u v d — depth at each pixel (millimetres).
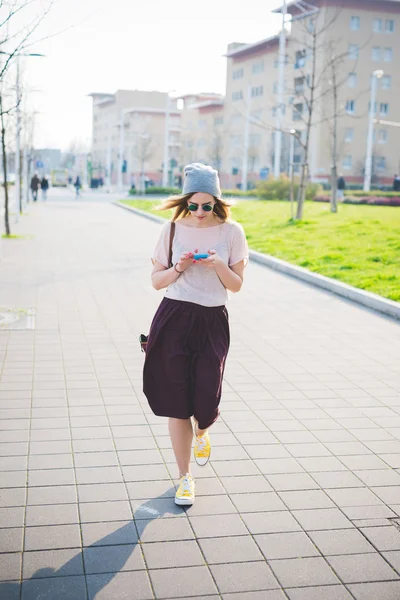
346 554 3455
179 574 3248
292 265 13141
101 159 119938
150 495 4027
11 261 14133
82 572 3238
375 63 62312
